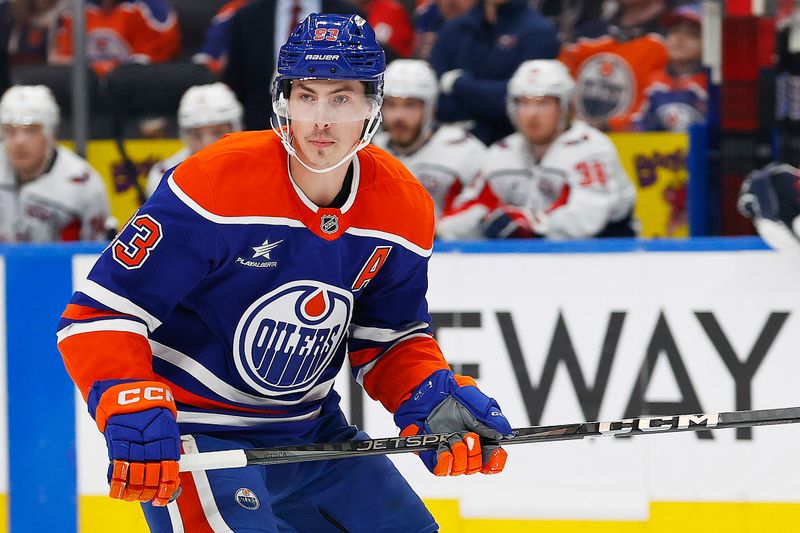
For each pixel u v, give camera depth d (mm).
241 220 6922
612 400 11234
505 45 15367
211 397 7465
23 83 17031
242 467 7316
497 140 15445
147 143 15875
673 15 17141
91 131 16141
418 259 7559
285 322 7273
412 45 17781
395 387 7797
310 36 6820
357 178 7242
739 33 13008
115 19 18203
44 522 11719
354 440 7641
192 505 7004
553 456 11281
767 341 11031
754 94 13070
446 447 7336
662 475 11164
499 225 12789
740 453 11062
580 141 13461
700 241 11062
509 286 11328
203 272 6996
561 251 11234
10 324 11672
